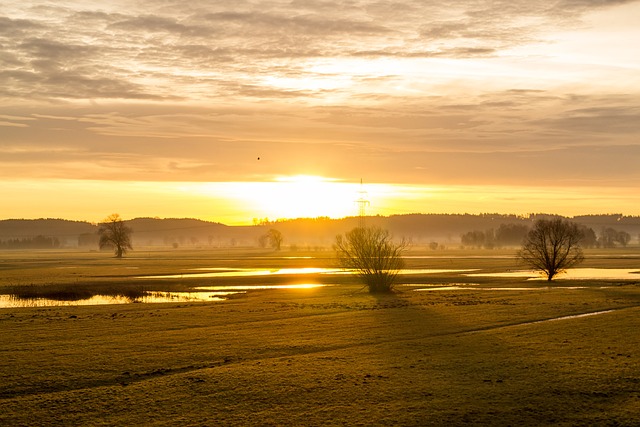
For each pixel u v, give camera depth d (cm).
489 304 6925
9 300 8512
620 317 5659
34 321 5647
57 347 4250
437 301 7362
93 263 19425
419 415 2734
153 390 3139
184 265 17862
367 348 4191
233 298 8494
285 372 3484
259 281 11444
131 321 5625
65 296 8981
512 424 2619
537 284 10575
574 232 11662
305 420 2694
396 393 3061
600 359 3741
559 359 3756
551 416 2705
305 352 4094
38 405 2911
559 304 6862
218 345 4331
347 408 2842
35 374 3466
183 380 3319
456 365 3634
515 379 3291
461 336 4659
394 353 4009
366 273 9012
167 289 9950
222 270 15200
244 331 4969
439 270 14875
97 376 3431
